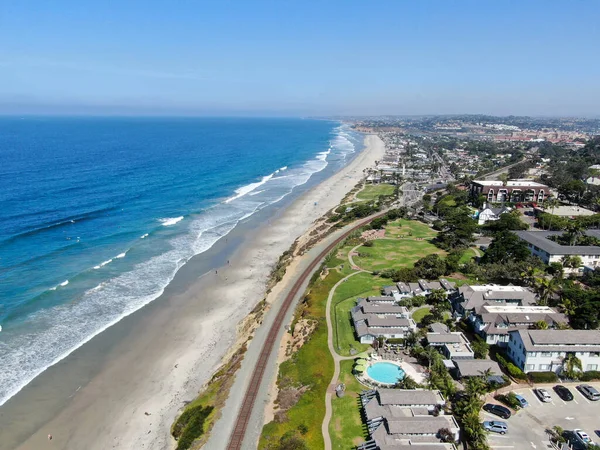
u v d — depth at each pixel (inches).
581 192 7308.1
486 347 3036.4
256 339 3398.1
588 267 4397.1
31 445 2438.5
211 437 2395.4
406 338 3208.7
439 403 2468.0
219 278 4635.8
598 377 2770.7
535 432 2340.1
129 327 3617.1
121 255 4977.9
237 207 7416.3
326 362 3021.7
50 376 2979.8
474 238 5620.1
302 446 2233.0
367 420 2415.1
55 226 5654.5
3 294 3905.0
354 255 5172.2
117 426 2598.4
